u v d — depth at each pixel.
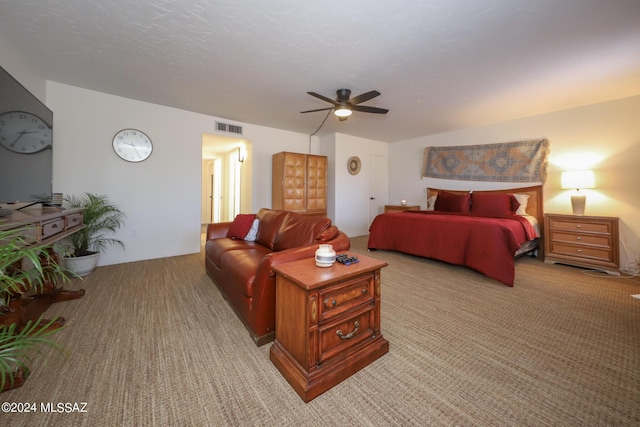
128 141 3.46
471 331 1.79
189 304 2.20
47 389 1.21
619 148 3.33
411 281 2.84
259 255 2.17
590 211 3.54
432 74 2.68
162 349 1.55
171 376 1.32
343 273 1.33
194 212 4.05
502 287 2.66
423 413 1.11
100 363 1.41
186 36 2.08
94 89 3.18
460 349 1.58
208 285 2.65
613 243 3.07
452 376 1.34
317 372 1.23
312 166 5.01
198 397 1.19
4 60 2.16
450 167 5.09
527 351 1.56
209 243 2.89
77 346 1.57
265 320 1.60
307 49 2.24
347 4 1.71
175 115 3.83
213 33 2.04
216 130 4.25
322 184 5.15
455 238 3.25
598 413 1.10
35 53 2.37
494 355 1.52
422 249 3.60
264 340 1.61
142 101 3.55
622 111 3.30
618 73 2.64
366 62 2.46
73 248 2.97
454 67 2.54
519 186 4.22
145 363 1.42
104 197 3.33
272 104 3.64
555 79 2.79
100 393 1.20
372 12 1.78
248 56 2.37
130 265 3.37
